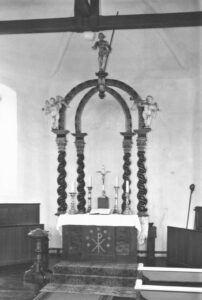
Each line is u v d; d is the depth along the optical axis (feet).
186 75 40.22
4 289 27.20
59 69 41.98
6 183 38.81
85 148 41.55
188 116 39.96
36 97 41.16
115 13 40.11
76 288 27.48
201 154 38.55
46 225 40.63
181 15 32.78
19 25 34.35
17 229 35.63
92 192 41.01
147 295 17.26
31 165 40.27
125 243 31.27
